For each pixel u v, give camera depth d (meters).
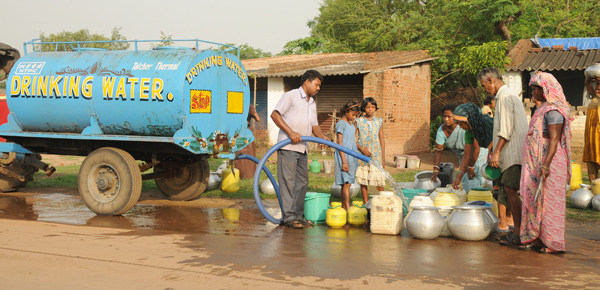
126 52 8.41
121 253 5.69
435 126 25.14
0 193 10.70
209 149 8.31
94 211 8.25
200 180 9.63
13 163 10.45
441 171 8.98
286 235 6.77
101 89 8.27
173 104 7.80
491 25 24.12
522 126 6.05
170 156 9.22
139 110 8.05
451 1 25.44
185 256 5.59
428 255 5.71
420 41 28.95
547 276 4.96
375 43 31.83
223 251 5.82
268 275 4.92
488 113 7.78
